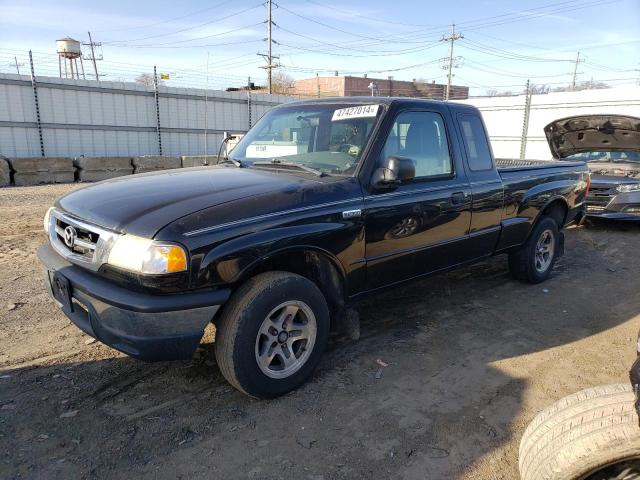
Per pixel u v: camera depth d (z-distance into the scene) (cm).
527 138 2100
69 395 324
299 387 342
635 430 195
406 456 277
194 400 323
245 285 304
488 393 345
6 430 286
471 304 516
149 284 268
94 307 288
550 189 558
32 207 1062
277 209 311
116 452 271
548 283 597
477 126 478
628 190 904
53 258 333
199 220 283
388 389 345
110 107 2041
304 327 333
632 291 576
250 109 2491
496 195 479
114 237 282
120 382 341
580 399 222
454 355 400
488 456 279
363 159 365
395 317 475
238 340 295
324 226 329
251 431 294
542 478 212
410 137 402
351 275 358
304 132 418
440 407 326
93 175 1639
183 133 2280
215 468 262
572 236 879
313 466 267
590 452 199
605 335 448
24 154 1858
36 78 1830
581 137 970
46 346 390
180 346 281
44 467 258
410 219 389
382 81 6612
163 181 356
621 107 1823
